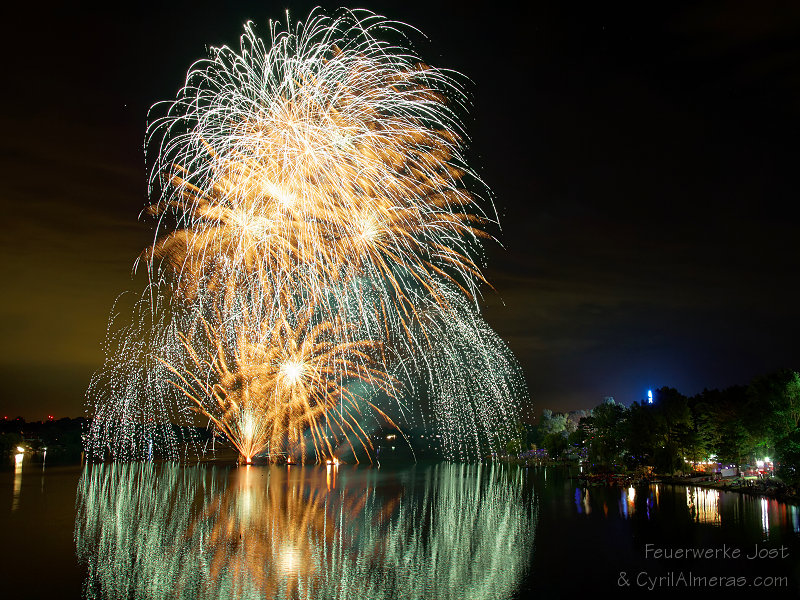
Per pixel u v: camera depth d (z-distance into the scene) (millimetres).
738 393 138750
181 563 54219
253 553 58500
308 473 159750
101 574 50281
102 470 162875
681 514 81250
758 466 119938
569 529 71938
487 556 57719
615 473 149125
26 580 48406
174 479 136250
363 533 69312
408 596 45281
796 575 50844
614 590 47125
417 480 140375
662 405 140875
